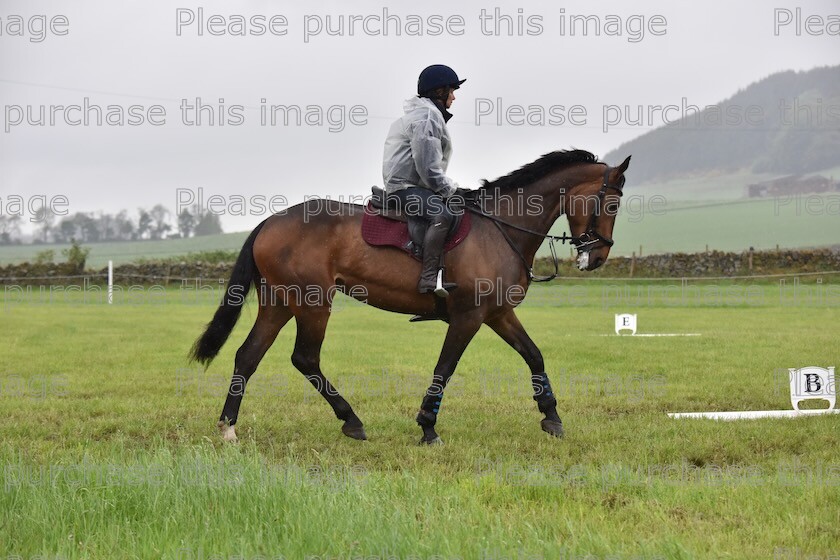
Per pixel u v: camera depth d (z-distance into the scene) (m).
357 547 3.97
